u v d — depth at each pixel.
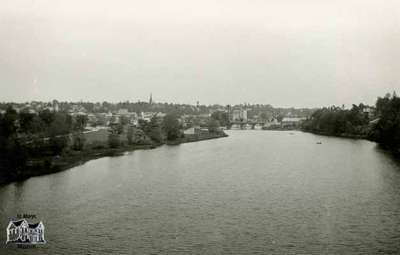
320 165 154.75
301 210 90.94
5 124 164.62
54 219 84.12
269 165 156.62
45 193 106.19
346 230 77.44
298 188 113.06
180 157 181.25
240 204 96.19
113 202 97.81
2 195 103.50
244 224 81.19
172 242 71.44
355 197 101.94
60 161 155.75
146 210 91.06
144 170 143.38
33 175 130.00
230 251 67.62
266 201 98.81
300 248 68.88
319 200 99.44
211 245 70.25
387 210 90.19
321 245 70.12
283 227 79.38
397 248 68.62
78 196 103.38
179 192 108.44
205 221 83.31
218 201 99.06
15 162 129.88
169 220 83.69
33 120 189.88
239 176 131.88
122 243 71.00
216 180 124.94
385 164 152.75
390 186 113.88
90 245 69.81
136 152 199.62
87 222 82.12
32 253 66.12
